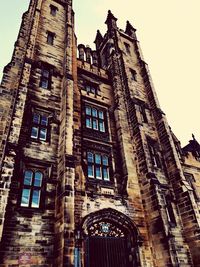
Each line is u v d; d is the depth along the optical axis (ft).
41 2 66.59
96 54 85.97
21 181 35.68
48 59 56.03
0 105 39.93
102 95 64.23
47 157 40.47
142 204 46.93
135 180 49.55
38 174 38.32
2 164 32.76
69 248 29.58
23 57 49.26
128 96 64.95
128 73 72.02
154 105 66.85
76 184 41.24
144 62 79.92
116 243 40.65
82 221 37.47
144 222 44.52
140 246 40.57
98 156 50.57
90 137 51.83
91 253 37.14
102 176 47.88
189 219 45.65
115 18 94.48
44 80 51.90
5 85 43.29
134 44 89.45
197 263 41.09
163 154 57.67
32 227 32.53
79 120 51.62
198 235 42.78
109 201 43.14
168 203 48.42
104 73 71.26
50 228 33.68
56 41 61.72
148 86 72.23
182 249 42.06
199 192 69.41
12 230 30.96
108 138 55.21
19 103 40.75
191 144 88.07
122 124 58.29
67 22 67.15
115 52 78.69
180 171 52.11
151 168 49.83
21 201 34.24
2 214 28.89
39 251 31.19
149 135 59.41
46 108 46.75
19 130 37.76
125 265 39.19
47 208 35.14
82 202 39.86
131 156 53.26
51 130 44.47
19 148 38.63
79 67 64.95
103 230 40.57
